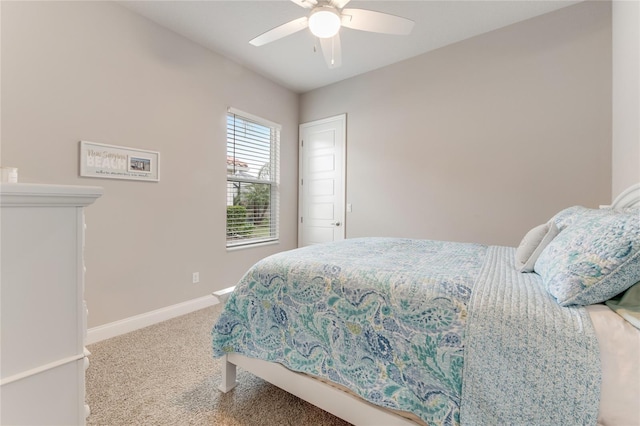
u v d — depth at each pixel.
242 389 1.62
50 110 1.97
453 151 2.96
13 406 0.48
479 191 2.82
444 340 0.94
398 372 1.04
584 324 0.81
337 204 3.81
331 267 1.33
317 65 3.35
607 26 2.25
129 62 2.37
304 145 4.14
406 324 1.03
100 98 2.21
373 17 1.79
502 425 0.82
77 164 2.10
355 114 3.64
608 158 2.25
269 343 1.40
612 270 0.86
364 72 3.54
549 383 0.78
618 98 2.09
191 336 2.29
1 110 1.79
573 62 2.38
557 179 2.46
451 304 0.98
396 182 3.33
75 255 0.55
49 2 1.96
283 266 1.43
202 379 1.71
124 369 1.81
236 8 2.38
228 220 3.30
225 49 3.00
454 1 2.32
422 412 0.97
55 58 1.99
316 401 1.26
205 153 2.97
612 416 0.73
